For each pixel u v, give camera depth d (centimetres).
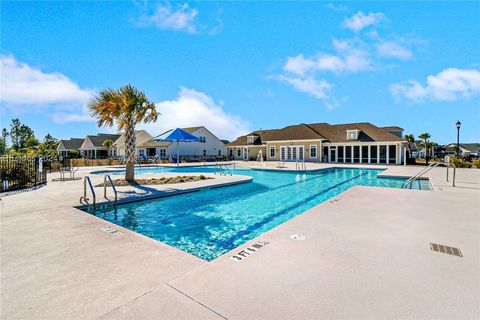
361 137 3003
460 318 199
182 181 1191
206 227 621
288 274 275
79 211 593
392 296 231
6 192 871
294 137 3394
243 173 1936
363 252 336
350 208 597
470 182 1099
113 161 2853
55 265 304
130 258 324
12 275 279
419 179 1374
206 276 272
